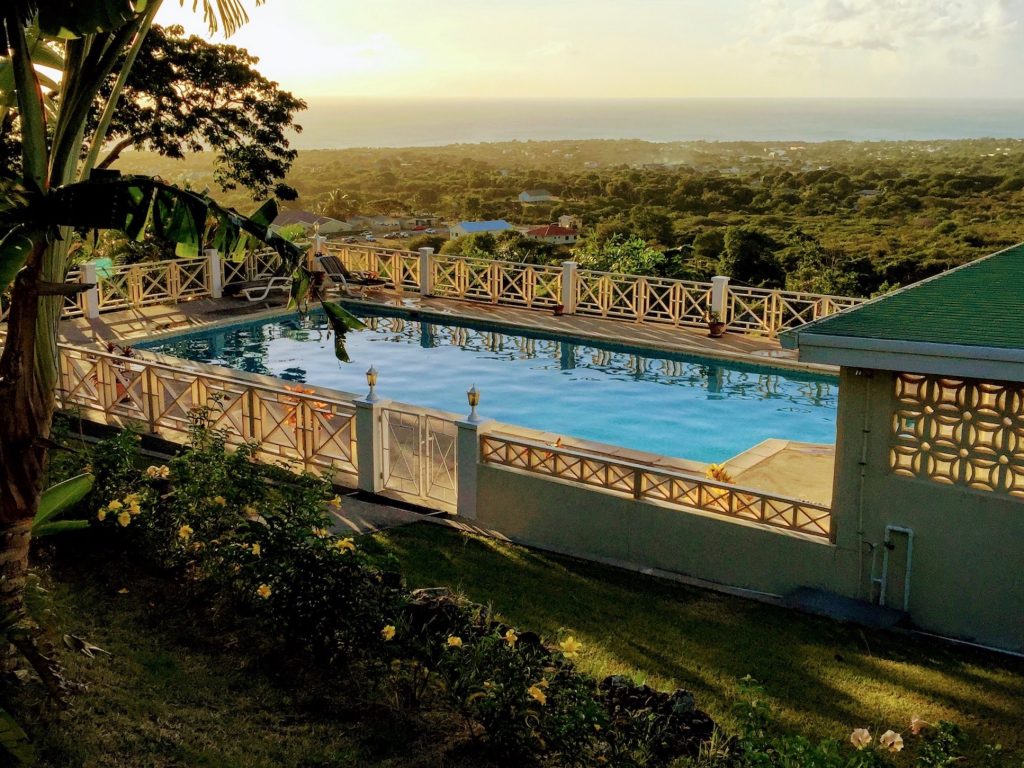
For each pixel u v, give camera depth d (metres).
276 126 18.94
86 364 10.93
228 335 15.33
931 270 37.34
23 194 4.04
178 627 5.32
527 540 7.72
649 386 12.62
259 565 5.18
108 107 4.70
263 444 9.10
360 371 13.43
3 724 3.69
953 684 5.47
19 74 4.10
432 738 4.47
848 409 6.40
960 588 6.21
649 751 4.29
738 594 6.75
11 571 4.43
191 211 4.24
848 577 6.56
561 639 5.62
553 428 10.99
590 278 15.84
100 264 15.45
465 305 16.80
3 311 12.52
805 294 13.76
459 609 5.20
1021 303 6.61
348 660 5.02
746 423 11.11
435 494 8.47
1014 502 5.94
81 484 5.57
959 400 6.05
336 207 99.25
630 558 7.36
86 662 4.75
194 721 4.38
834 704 5.19
